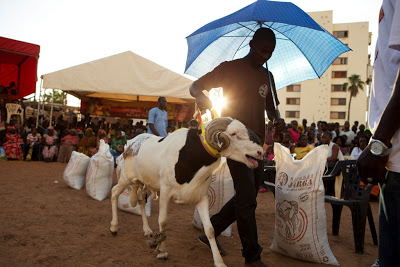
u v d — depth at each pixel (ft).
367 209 14.23
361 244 12.91
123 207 17.92
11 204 18.17
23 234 13.34
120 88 38.65
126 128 48.70
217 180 14.60
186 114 51.01
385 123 6.23
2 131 43.37
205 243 12.19
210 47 13.38
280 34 13.16
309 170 11.74
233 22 10.17
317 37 12.06
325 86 167.94
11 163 37.63
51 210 17.51
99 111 51.06
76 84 38.19
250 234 10.27
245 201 10.41
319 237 11.40
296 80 13.92
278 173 12.75
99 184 20.90
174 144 10.91
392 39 6.13
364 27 166.81
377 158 6.36
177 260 11.63
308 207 11.42
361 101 168.96
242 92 10.98
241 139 9.48
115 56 39.22
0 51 49.93
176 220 17.15
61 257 11.27
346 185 14.93
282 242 12.10
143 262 11.28
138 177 12.94
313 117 168.25
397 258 6.54
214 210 14.61
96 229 14.75
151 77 39.32
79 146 39.75
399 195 6.34
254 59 11.07
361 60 166.81
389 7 7.00
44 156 40.83
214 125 9.62
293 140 35.91
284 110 175.01
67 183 23.57
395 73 6.79
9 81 58.39
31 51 46.62
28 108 58.90
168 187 10.91
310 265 11.43
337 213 15.46
